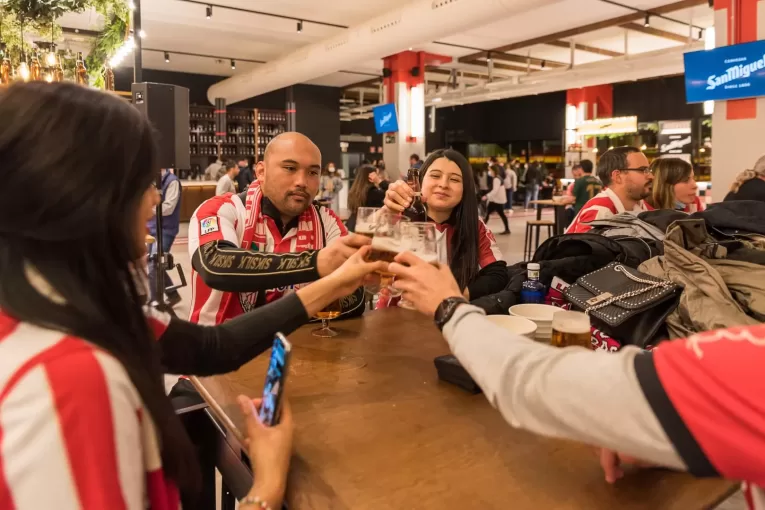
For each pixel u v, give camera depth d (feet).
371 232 4.54
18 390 1.78
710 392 1.68
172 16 28.84
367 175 17.84
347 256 4.65
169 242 17.47
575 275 6.50
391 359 4.64
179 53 38.11
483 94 39.50
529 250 26.35
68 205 1.98
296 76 34.58
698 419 1.69
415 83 36.22
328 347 4.95
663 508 2.59
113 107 2.15
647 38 34.40
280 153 6.08
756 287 5.23
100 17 18.04
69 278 2.06
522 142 62.23
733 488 2.77
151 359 2.31
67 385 1.79
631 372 1.87
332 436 3.29
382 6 27.20
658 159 12.07
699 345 1.79
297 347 4.95
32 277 2.03
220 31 31.96
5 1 13.96
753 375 1.65
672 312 5.08
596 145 49.08
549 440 3.26
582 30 30.91
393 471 2.91
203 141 46.75
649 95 47.96
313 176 6.26
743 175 11.32
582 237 6.64
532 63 41.39
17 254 2.03
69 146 1.98
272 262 4.89
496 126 62.03
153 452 2.20
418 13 23.24
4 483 1.74
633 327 4.80
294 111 50.03
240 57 39.47
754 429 1.60
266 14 28.58
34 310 1.94
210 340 3.52
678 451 1.73
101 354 1.94
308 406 3.71
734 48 16.20
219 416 3.64
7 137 1.95
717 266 5.59
